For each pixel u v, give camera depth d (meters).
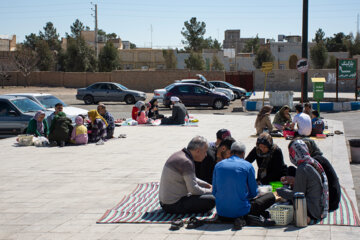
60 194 7.29
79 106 28.67
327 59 63.69
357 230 5.03
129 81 47.34
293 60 71.19
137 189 7.45
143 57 74.56
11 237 5.22
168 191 5.88
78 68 60.94
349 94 35.91
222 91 32.78
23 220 5.91
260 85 44.59
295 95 34.22
